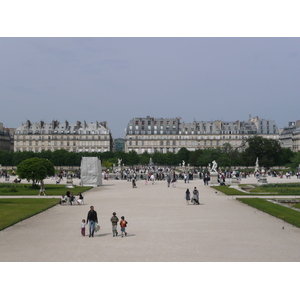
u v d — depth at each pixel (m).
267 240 49.09
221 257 41.22
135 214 71.62
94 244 47.62
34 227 59.28
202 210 76.88
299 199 91.94
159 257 41.34
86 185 150.75
